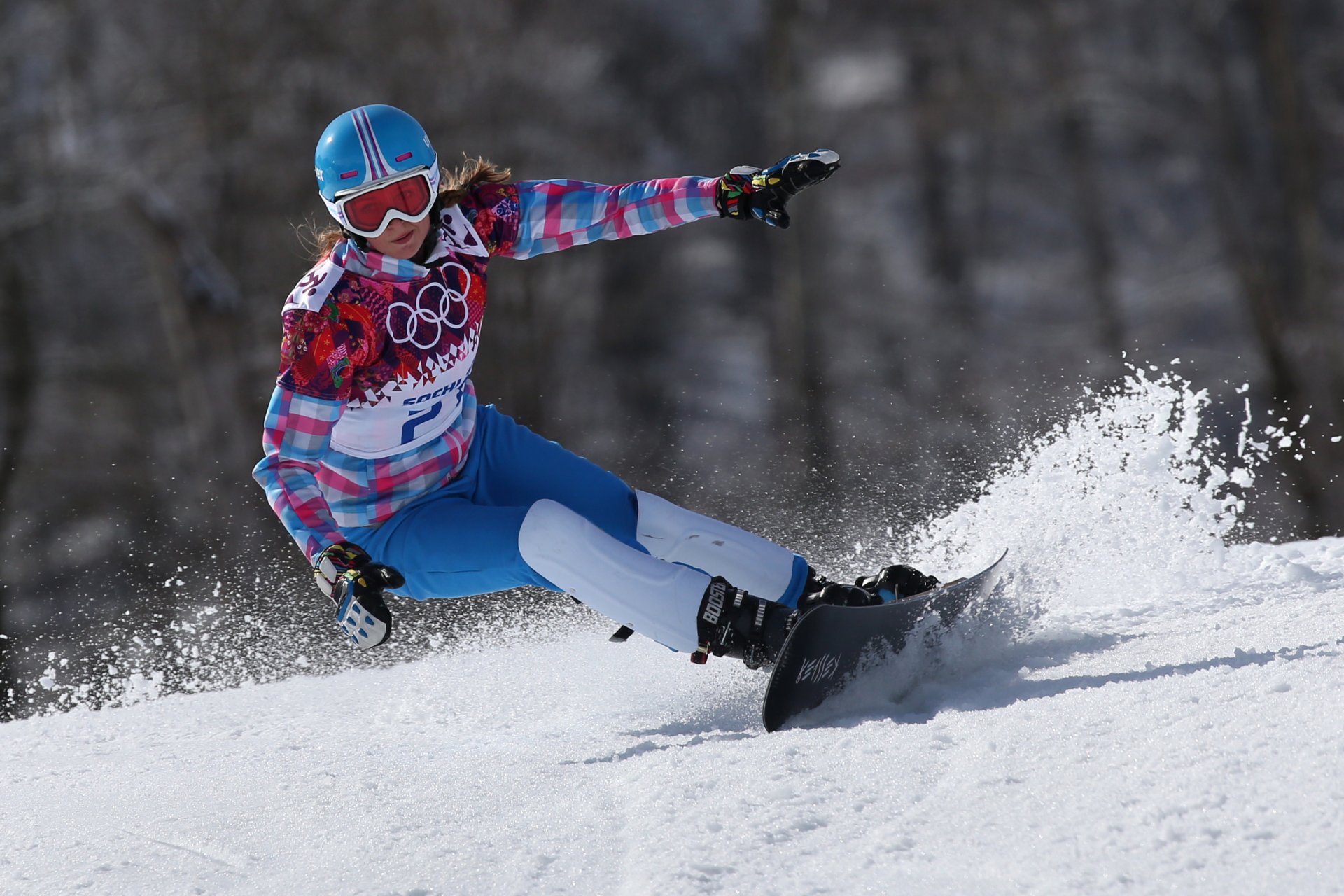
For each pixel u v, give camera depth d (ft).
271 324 164.25
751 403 206.90
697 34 241.14
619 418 203.72
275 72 169.17
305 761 27.96
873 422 191.11
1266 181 187.93
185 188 166.30
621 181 198.70
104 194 149.48
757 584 29.09
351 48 172.55
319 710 35.86
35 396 158.30
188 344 140.67
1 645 133.90
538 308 190.60
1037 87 208.33
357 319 26.61
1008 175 230.07
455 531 27.86
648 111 230.68
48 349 160.25
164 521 146.61
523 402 183.11
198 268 140.67
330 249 27.91
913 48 217.15
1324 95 188.65
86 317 164.66
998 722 21.79
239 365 142.82
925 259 236.02
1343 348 170.40
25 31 155.63
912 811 18.85
